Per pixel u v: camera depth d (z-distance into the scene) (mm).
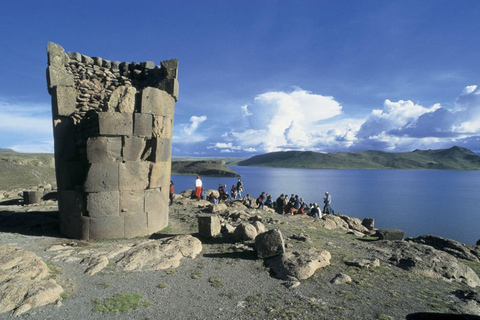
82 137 12305
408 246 11219
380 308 6574
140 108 11766
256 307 6445
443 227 55156
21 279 6625
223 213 17234
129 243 10875
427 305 6809
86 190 11109
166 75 13805
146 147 12406
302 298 6883
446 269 9195
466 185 164250
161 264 8648
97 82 13766
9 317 5555
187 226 13992
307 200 89500
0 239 10672
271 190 117312
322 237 13539
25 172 81250
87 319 5707
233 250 10312
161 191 13086
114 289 7043
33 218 14281
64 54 12641
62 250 9703
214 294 7031
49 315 5730
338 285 7695
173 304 6492
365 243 12516
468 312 6551
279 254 9297
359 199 96875
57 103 11984
